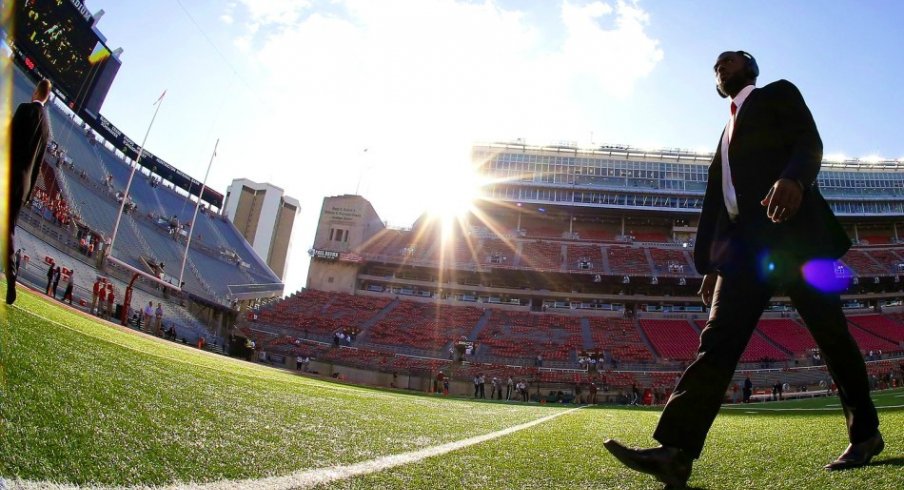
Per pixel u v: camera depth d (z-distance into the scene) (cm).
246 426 248
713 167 257
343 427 308
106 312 1938
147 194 4297
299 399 471
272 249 9106
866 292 4372
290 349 3466
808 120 221
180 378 407
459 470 213
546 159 5569
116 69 4116
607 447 195
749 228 218
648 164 5469
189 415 242
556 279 4550
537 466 237
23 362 248
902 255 4556
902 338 3597
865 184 5381
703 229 253
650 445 367
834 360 228
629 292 4550
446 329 4012
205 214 4912
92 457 148
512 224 5484
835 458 250
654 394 2973
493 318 4278
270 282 4694
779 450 284
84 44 3747
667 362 3466
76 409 193
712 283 267
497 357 3556
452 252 4856
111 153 4322
